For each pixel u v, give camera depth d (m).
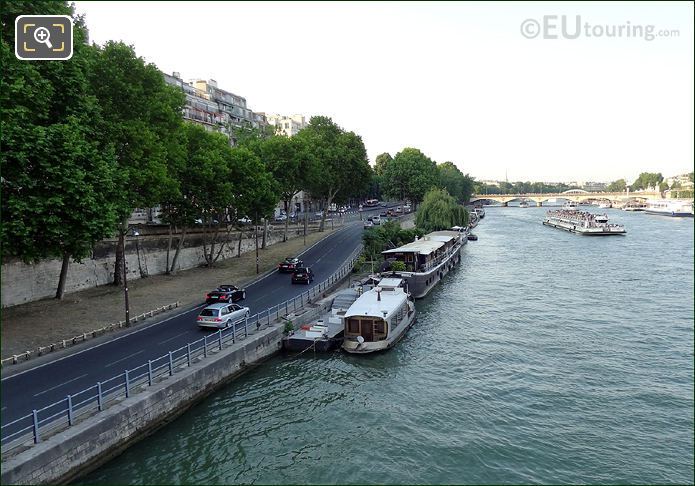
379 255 65.44
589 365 34.66
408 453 23.38
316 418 26.59
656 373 33.19
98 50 41.75
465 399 29.30
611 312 48.69
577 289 59.31
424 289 54.59
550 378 32.44
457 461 22.80
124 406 22.33
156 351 30.03
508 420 26.83
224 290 43.41
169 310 40.16
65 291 44.88
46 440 19.14
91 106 34.31
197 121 120.19
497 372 33.38
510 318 46.56
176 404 25.44
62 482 19.12
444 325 44.31
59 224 29.77
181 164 49.97
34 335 32.25
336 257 70.38
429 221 97.81
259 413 26.91
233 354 30.47
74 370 26.77
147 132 41.72
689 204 176.75
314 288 48.81
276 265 64.62
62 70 31.55
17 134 27.20
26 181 28.02
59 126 29.73
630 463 22.84
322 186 94.94
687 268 73.31
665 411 27.78
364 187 107.81
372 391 30.22
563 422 26.64
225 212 64.62
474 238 111.88
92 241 32.97
